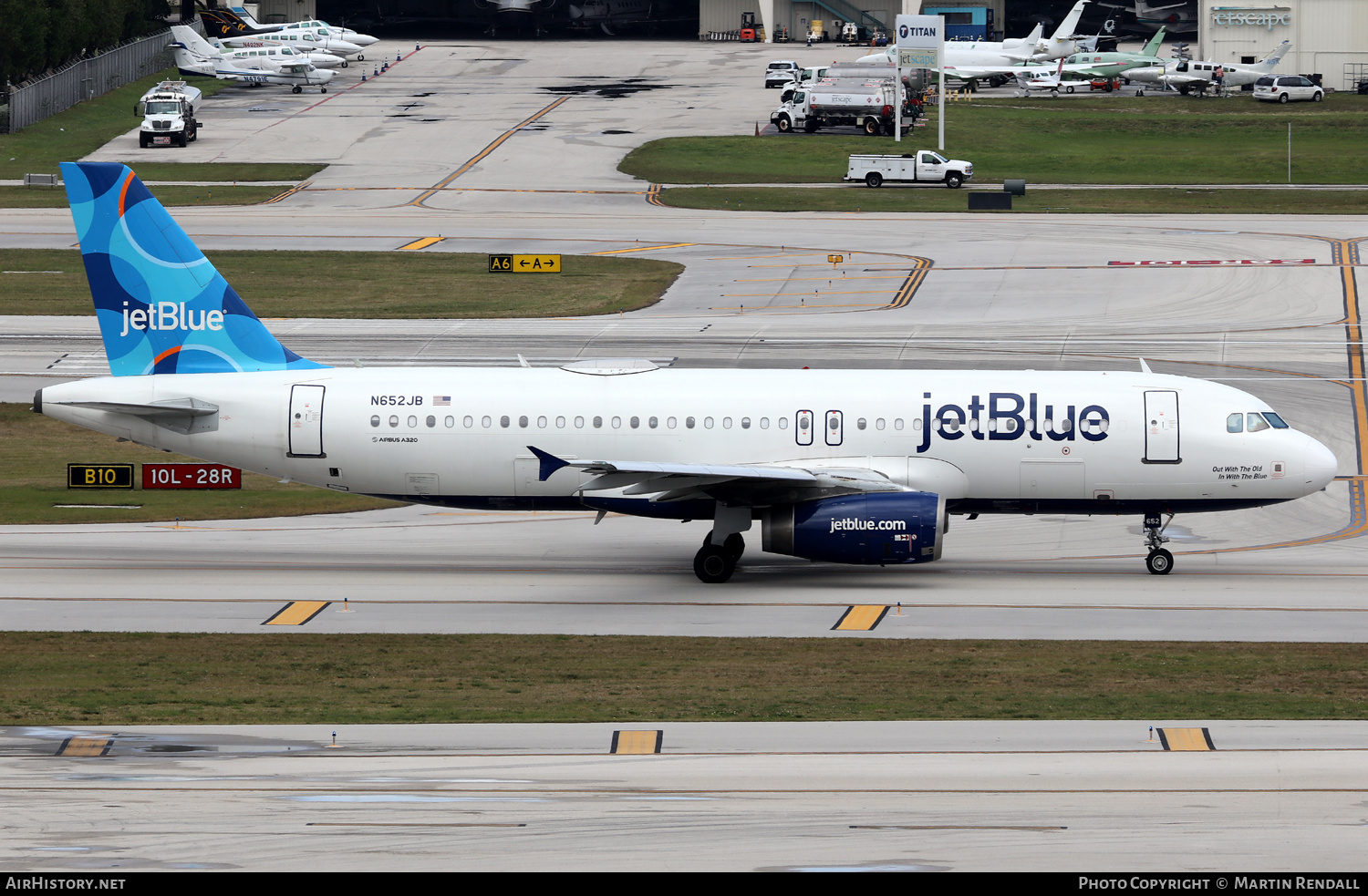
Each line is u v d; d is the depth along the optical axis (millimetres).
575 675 129000
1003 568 171125
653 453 164875
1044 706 118375
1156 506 165000
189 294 168750
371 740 109562
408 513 199875
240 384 167500
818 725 113375
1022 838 90250
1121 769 102375
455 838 90500
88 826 92250
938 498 157125
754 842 89875
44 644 138375
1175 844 89250
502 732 111688
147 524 191875
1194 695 121625
